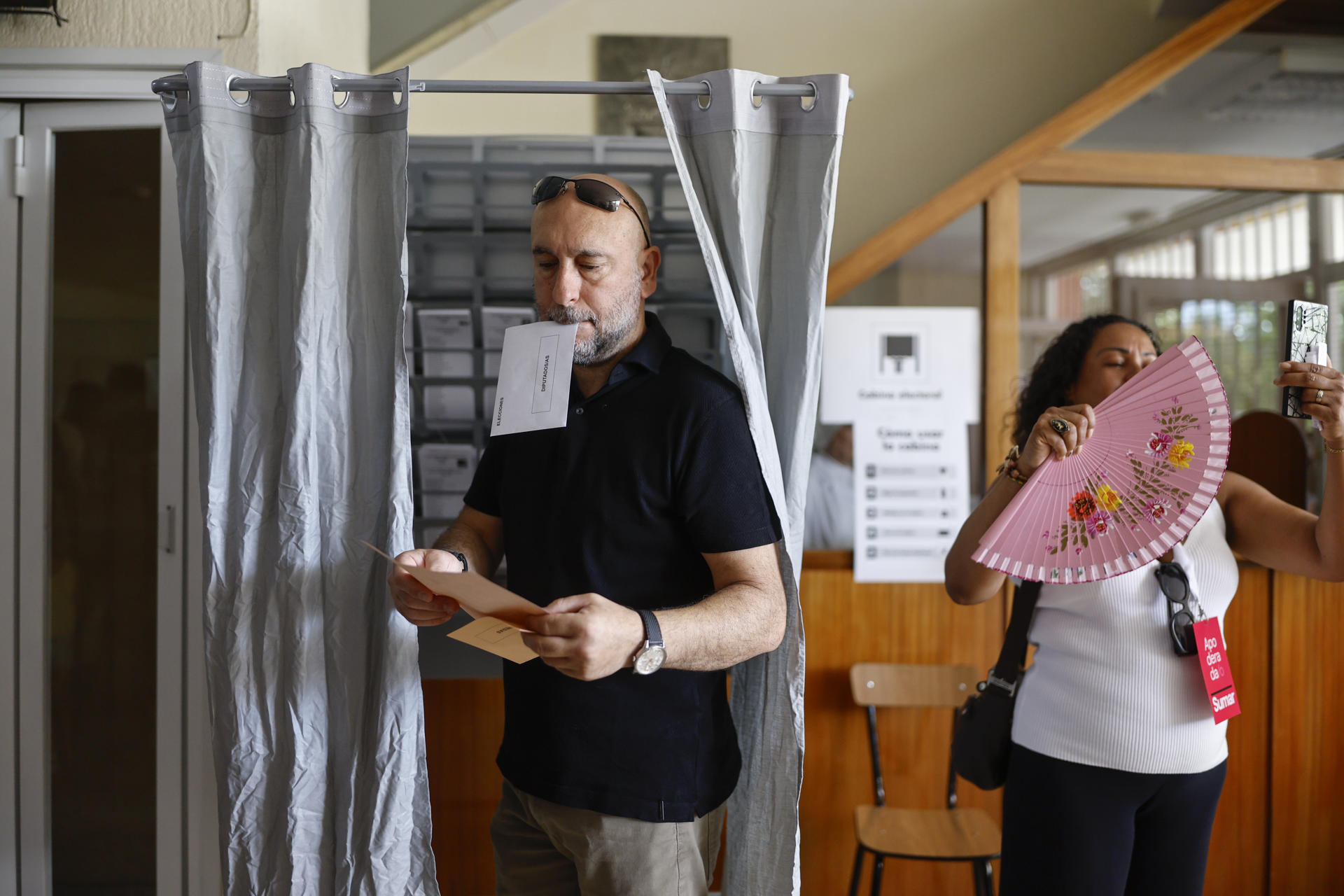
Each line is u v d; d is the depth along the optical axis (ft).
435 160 5.67
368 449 4.20
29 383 5.82
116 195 5.78
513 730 3.93
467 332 5.84
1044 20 9.43
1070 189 7.16
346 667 4.17
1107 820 3.92
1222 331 7.25
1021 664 4.36
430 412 6.03
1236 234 7.23
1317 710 6.91
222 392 4.19
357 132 4.18
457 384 5.95
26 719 5.84
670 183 5.72
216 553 4.20
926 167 9.41
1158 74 7.09
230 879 4.21
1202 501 3.60
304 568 4.09
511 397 3.74
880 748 7.06
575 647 3.06
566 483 3.80
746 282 3.98
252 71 5.64
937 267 7.16
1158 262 7.21
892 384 7.14
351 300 4.19
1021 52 9.44
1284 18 7.06
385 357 4.19
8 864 5.85
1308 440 7.23
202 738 5.71
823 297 4.06
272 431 4.22
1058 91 9.43
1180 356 3.70
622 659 3.18
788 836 4.02
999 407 7.13
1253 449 7.27
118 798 5.89
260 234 4.24
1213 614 4.05
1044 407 4.84
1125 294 7.20
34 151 5.76
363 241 4.19
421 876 4.15
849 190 9.41
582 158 5.69
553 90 4.09
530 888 4.02
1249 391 7.30
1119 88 7.10
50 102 5.74
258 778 4.19
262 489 4.21
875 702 6.78
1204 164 7.13
